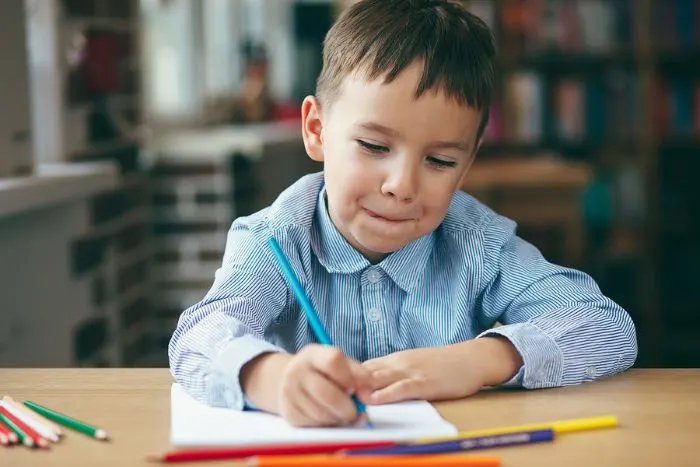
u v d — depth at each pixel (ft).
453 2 3.83
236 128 17.03
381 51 3.41
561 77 15.90
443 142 3.41
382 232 3.51
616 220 16.01
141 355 11.31
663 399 3.24
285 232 4.03
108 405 3.14
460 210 4.29
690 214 15.96
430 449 2.63
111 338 9.67
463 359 3.34
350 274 4.08
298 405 2.82
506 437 2.72
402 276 4.07
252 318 3.70
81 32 9.54
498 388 3.40
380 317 4.09
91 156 9.80
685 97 15.71
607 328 3.65
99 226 9.34
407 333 4.13
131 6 11.41
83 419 2.99
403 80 3.35
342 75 3.54
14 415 2.96
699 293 15.96
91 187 8.05
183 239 12.78
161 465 2.58
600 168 15.97
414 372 3.23
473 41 3.59
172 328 12.72
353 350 4.12
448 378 3.24
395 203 3.43
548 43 15.70
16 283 7.47
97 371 3.59
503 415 3.04
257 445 2.69
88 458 2.64
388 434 2.76
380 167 3.44
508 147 15.81
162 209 12.71
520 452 2.68
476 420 2.99
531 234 13.29
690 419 2.99
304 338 4.08
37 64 8.91
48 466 2.58
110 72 10.06
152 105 14.30
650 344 14.78
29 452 2.69
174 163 12.75
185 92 16.30
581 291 3.98
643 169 15.83
